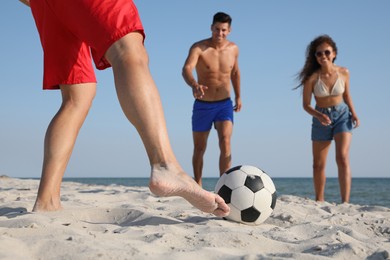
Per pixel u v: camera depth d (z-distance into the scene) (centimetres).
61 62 254
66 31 248
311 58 547
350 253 177
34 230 191
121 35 191
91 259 149
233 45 593
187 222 271
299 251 190
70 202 394
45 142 264
